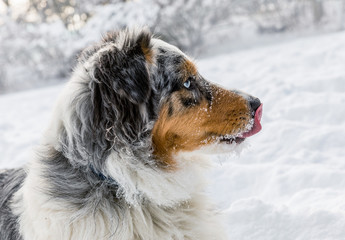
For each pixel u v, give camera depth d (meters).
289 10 22.75
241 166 4.27
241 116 2.55
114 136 2.19
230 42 22.25
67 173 2.28
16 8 22.58
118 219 2.23
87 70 2.32
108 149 2.22
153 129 2.32
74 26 19.34
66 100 2.32
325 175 3.70
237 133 2.58
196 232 2.46
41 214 2.26
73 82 2.38
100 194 2.26
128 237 2.25
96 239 2.21
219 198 3.81
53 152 2.38
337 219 2.85
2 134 7.25
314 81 6.55
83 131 2.23
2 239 2.49
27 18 22.75
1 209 2.62
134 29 2.38
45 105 9.93
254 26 23.81
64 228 2.21
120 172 2.22
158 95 2.36
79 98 2.27
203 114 2.51
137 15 16.19
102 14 16.50
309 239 2.77
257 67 9.09
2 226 2.53
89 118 2.22
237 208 3.19
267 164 4.21
